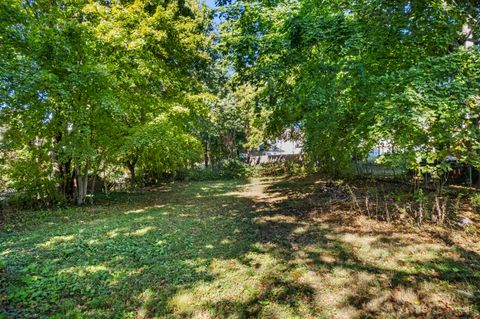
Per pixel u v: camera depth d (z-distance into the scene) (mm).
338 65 5953
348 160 9305
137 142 9547
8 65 6332
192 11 14500
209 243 4961
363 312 2803
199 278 3588
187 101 12719
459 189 8227
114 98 9102
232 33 7969
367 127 5379
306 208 7707
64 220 7281
